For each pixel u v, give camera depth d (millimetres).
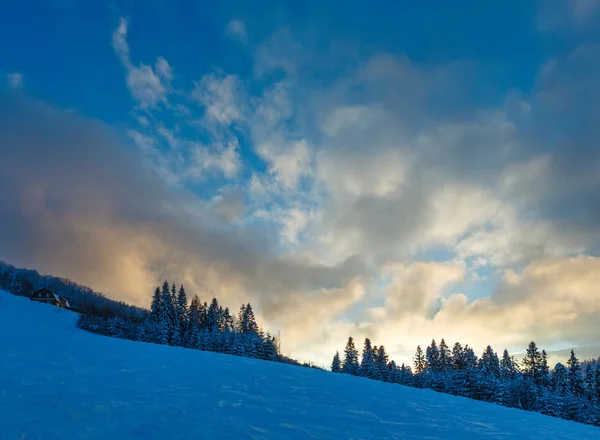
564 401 48562
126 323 64875
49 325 43781
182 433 8773
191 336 73625
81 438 8078
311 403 12859
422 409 13969
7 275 113375
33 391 11352
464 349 79938
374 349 81188
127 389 12695
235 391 13539
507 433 12039
